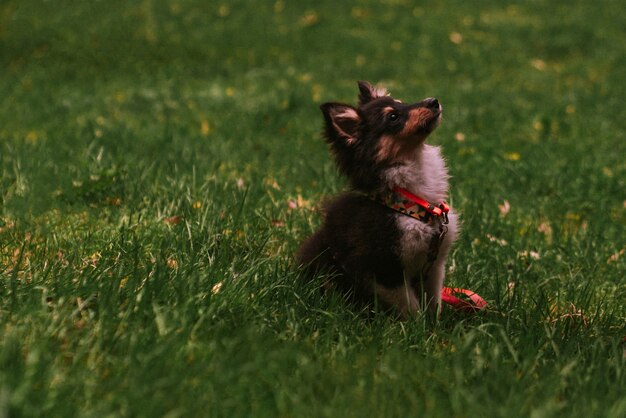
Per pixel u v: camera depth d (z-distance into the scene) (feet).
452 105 42.65
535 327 15.01
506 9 77.77
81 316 13.66
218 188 23.61
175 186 23.30
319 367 12.32
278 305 15.20
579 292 18.39
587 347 14.11
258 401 11.32
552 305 17.74
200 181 24.49
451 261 19.53
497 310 16.48
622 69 57.52
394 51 61.67
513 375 12.34
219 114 38.99
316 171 27.32
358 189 16.52
